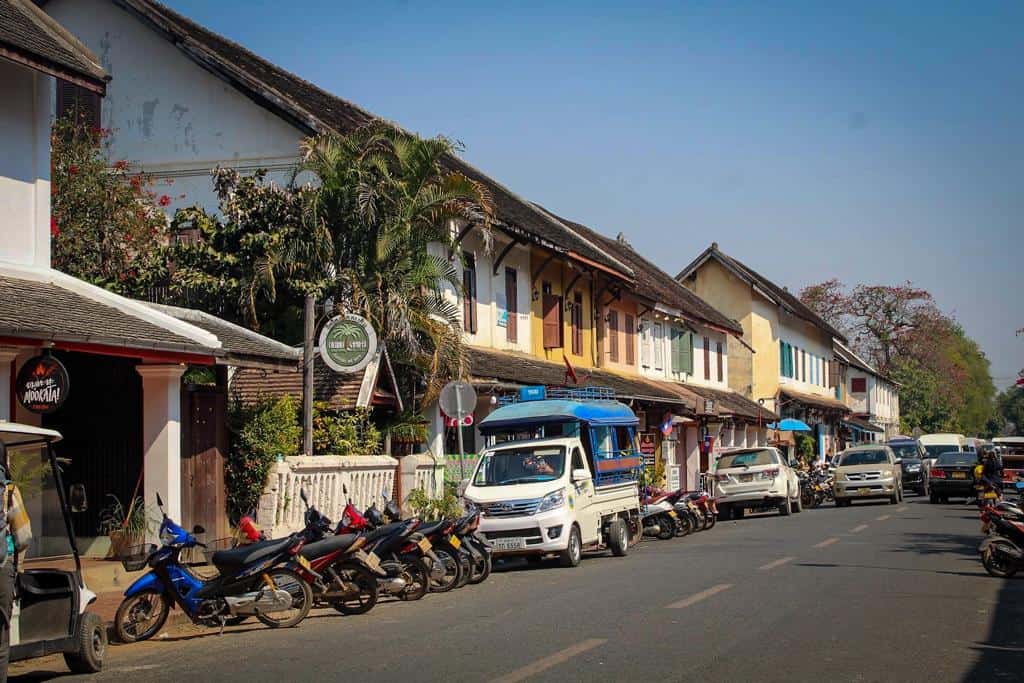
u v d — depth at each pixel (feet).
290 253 67.46
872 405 278.26
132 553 50.57
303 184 75.20
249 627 40.50
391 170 71.87
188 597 38.04
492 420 67.51
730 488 106.22
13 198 50.83
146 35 81.15
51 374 41.98
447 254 79.77
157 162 80.28
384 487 58.65
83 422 53.83
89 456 53.62
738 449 109.50
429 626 38.04
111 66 81.41
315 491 58.39
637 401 111.04
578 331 114.01
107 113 81.25
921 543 68.13
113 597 44.24
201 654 34.30
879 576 50.44
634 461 74.38
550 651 31.96
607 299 120.26
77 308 47.26
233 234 69.51
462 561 50.52
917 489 149.79
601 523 65.72
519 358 96.12
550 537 59.11
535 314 103.35
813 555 60.90
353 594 42.16
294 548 39.88
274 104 78.13
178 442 50.62
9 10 53.88
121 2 80.48
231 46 92.63
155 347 45.47
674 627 35.99
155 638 38.63
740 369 182.39
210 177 79.41
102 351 44.45
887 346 311.47
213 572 48.98
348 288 67.72
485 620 38.93
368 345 59.98
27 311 43.24
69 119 79.41
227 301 68.74
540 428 67.62
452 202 70.18
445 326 70.69
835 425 240.73
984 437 394.52
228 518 55.16
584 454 63.87
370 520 47.50
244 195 69.77
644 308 133.18
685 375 150.61
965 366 356.79
